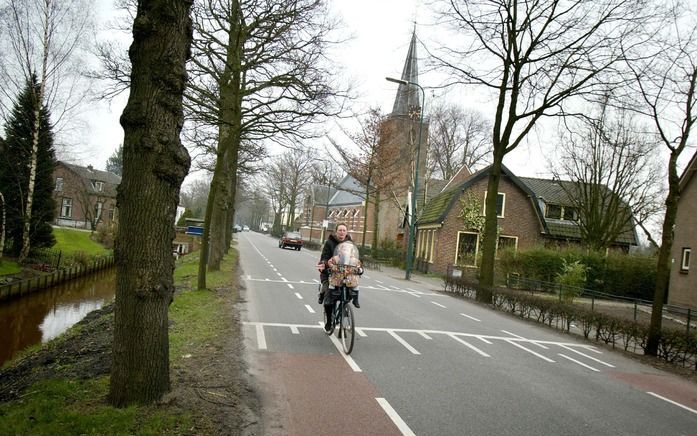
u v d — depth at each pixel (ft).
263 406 16.57
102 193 185.98
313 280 60.54
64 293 65.77
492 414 17.54
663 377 26.78
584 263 80.69
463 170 134.21
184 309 32.73
